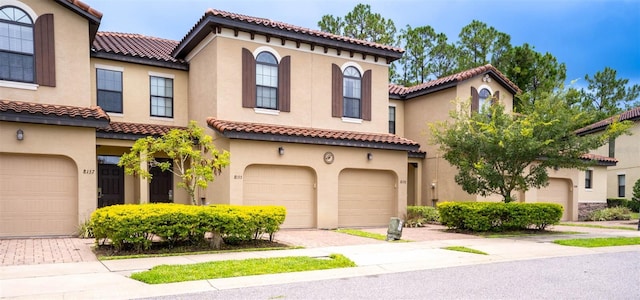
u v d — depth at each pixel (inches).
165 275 304.7
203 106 645.3
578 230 692.1
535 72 1152.2
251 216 448.8
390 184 712.4
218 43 602.2
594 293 290.5
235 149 569.0
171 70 697.0
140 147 463.5
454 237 565.0
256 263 355.3
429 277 331.6
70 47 537.0
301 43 664.4
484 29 1244.5
